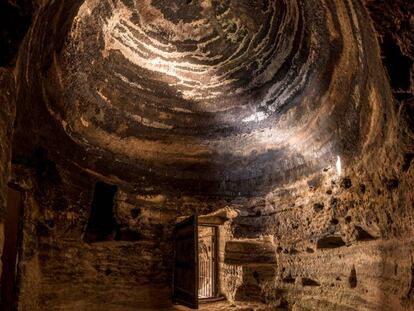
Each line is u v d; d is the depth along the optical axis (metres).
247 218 5.61
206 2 4.00
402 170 2.86
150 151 5.31
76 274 4.63
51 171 4.22
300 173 4.79
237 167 5.54
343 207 4.08
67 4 3.18
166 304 5.28
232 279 5.69
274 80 4.39
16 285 3.71
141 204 5.34
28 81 3.20
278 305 5.10
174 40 4.37
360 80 3.22
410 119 2.58
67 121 4.23
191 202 5.65
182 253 5.09
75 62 3.91
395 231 3.06
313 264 4.62
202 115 5.15
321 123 4.10
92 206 4.83
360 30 2.85
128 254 5.16
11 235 3.78
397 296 2.90
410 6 2.33
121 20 4.07
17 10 1.95
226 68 4.59
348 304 3.92
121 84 4.63
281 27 3.92
